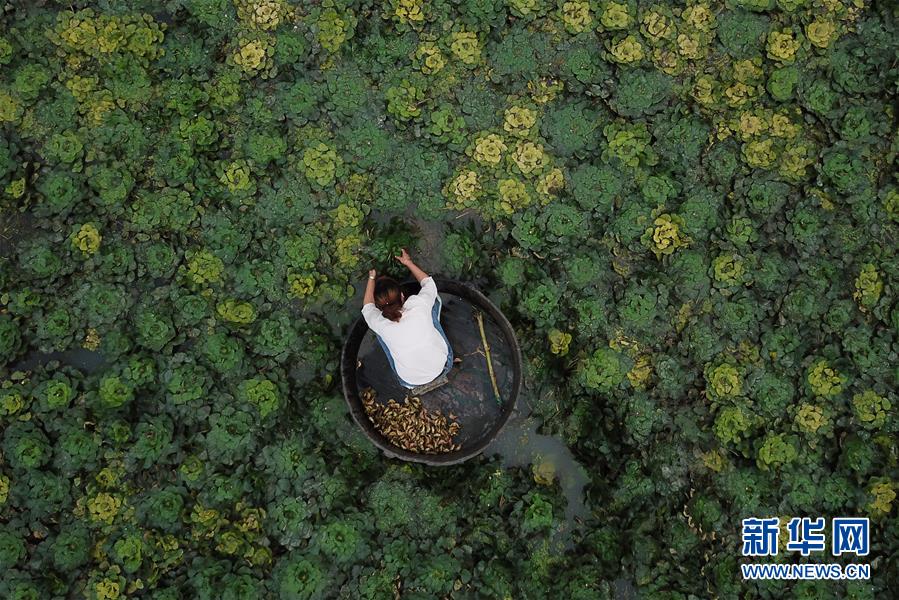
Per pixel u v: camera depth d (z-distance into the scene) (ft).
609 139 14.43
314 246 14.21
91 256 13.80
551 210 14.32
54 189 13.76
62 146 13.87
